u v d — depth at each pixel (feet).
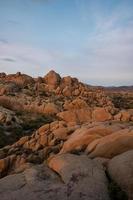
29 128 172.86
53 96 276.21
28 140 89.71
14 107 234.38
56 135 84.64
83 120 192.24
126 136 47.37
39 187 33.04
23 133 158.10
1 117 174.70
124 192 31.96
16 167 69.41
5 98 239.30
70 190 32.09
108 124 68.74
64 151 61.26
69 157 39.81
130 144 45.80
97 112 185.98
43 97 262.67
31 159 71.10
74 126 88.22
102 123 71.46
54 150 72.64
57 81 319.06
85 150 54.44
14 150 82.53
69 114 196.24
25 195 31.68
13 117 181.27
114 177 34.86
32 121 190.60
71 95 290.76
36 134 92.27
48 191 32.14
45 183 33.96
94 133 61.62
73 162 37.76
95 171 35.86
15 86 290.76
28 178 35.40
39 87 306.96
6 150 85.66
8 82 310.45
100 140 51.93
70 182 33.42
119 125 66.18
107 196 31.78
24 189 32.86
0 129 155.63
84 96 286.05
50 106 226.17
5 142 137.59
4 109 205.16
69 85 313.94
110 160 39.27
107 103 268.62
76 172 35.12
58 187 32.73
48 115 218.38
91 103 256.52
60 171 36.91
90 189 32.17
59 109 227.61
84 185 32.71
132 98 367.25
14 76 333.42
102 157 45.83
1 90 261.44
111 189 32.50
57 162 39.27
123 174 34.12
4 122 171.63
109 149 46.50
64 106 235.61
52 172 37.58
